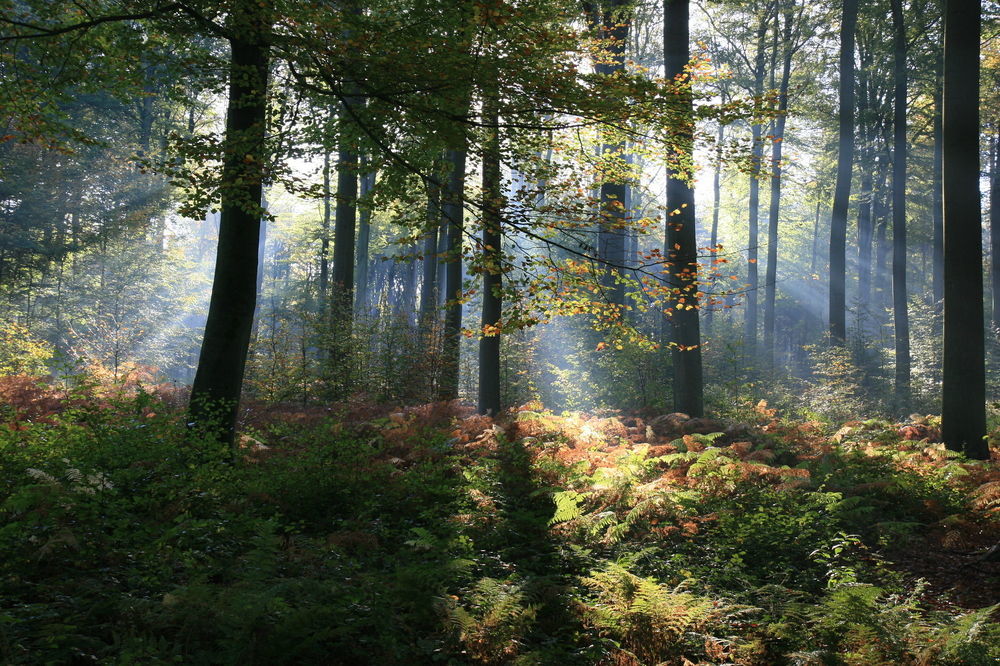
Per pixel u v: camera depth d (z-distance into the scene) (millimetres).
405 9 8398
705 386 18562
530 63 7621
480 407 14469
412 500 8539
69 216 28547
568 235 8828
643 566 7043
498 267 8648
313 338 18562
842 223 25781
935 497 9273
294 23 7676
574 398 18438
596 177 9961
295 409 15984
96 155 29047
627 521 7742
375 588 5680
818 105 33250
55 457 7398
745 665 5125
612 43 9805
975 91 11789
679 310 15125
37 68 8688
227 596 4875
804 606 5609
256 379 18000
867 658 4910
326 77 7949
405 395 18375
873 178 38375
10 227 26469
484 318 14422
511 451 10461
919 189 41531
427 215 9086
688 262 9008
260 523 6578
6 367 16781
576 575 6680
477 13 6699
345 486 8516
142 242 29000
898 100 27406
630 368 17719
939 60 29531
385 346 19766
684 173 9938
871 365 25812
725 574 6688
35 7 8211
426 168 9523
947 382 12000
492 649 4953
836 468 10453
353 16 7223
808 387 22219
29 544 5512
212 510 7152
